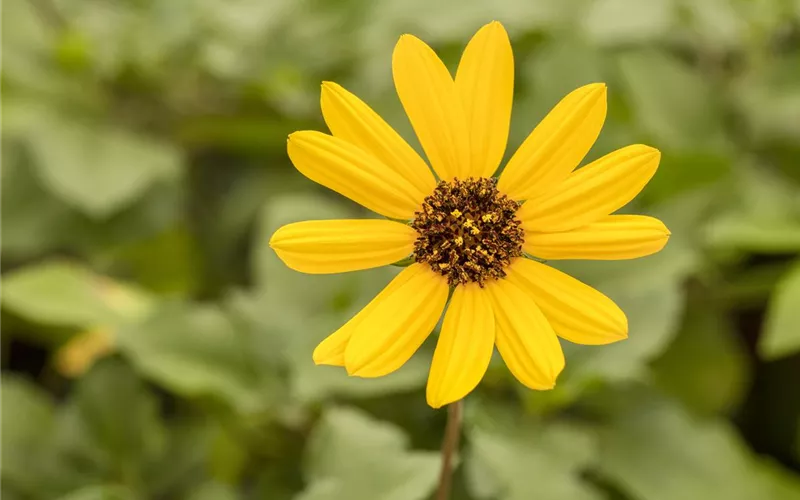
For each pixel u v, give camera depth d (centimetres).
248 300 53
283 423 53
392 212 43
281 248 43
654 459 52
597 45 60
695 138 58
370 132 43
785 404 57
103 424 52
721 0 61
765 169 59
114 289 56
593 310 43
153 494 51
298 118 60
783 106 58
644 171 43
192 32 62
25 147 59
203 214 64
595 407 53
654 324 51
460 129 44
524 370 43
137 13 66
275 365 52
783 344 52
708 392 55
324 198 61
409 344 43
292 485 52
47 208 58
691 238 55
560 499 49
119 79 63
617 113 59
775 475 52
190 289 60
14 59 60
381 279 53
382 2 63
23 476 51
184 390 51
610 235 43
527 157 44
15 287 54
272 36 63
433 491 50
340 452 48
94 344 55
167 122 64
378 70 59
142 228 58
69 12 65
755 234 54
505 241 43
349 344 42
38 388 58
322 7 64
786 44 67
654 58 59
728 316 59
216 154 66
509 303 43
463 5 62
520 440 50
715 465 52
